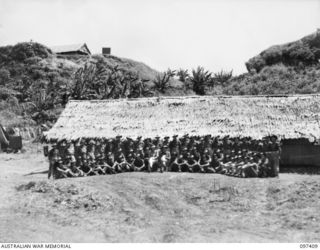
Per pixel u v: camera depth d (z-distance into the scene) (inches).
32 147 1338.6
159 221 530.9
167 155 785.6
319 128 767.7
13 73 2500.0
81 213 562.6
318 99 842.2
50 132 857.5
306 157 776.3
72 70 2583.7
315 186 626.8
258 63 1996.8
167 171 782.5
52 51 2906.0
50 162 780.0
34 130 1552.7
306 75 1705.2
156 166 783.1
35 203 600.1
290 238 461.7
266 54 1998.0
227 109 860.6
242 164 725.9
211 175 733.9
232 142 764.6
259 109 844.0
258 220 526.6
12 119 1696.6
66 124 884.6
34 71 2448.3
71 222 526.6
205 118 845.2
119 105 932.6
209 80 2226.9
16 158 1123.9
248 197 610.2
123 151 807.1
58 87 1999.3
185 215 554.3
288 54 1905.8
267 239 460.1
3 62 2652.6
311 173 724.0
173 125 840.9
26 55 2677.2
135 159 798.5
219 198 613.3
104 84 1716.3
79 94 1700.3
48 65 2561.5
